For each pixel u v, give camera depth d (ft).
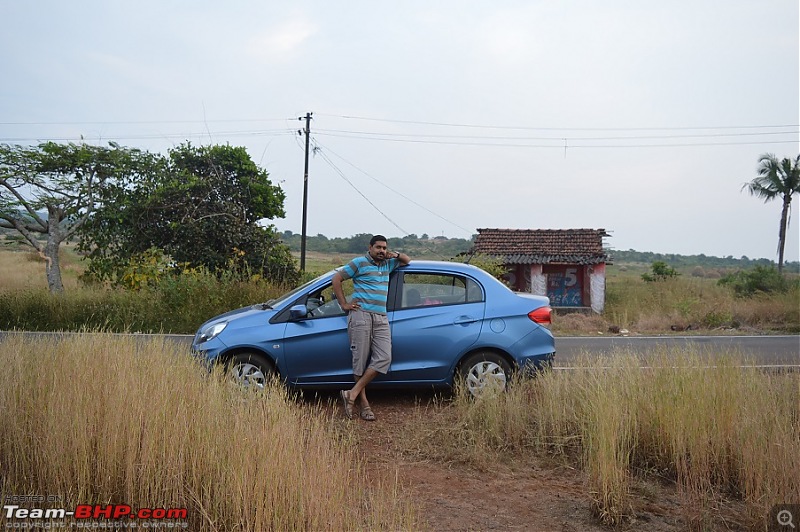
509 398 21.93
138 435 14.29
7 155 68.03
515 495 17.04
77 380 16.10
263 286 53.98
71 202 71.92
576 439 20.10
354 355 23.56
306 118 104.32
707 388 19.30
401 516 13.97
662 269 108.37
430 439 20.61
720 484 17.33
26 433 14.85
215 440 14.62
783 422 17.87
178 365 19.19
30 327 48.47
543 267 88.12
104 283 67.92
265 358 24.63
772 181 114.32
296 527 13.02
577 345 46.78
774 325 64.90
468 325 25.14
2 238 77.51
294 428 16.21
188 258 72.28
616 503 15.51
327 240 209.97
